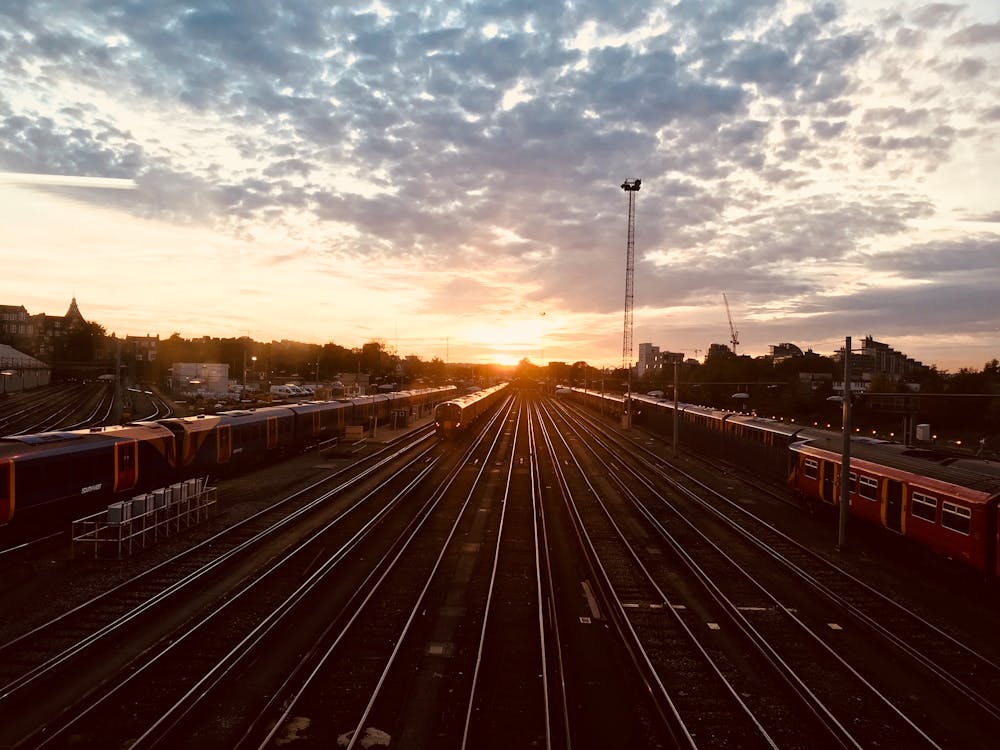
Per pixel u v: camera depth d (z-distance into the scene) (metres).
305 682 10.46
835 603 14.91
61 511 19.25
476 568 17.28
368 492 27.53
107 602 13.81
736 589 16.16
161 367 131.62
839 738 9.31
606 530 21.98
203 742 8.95
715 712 10.15
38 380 97.38
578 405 112.12
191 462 26.81
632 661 11.78
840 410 61.69
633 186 95.88
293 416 38.84
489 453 42.62
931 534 17.14
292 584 15.47
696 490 30.73
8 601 13.83
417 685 10.73
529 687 10.77
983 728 9.87
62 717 9.30
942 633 13.29
